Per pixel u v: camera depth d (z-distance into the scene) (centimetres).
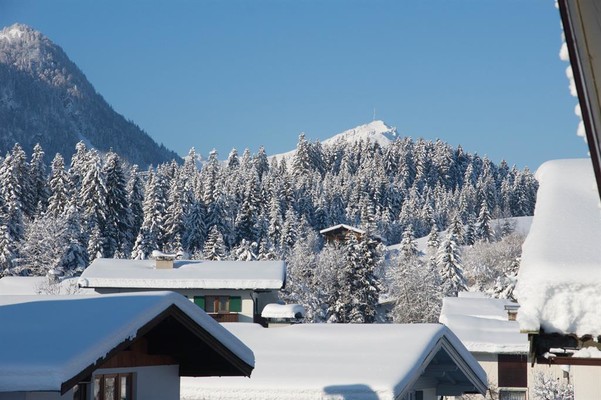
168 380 1644
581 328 602
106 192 12125
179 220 13212
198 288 6425
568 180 970
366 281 9925
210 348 1579
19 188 11925
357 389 1944
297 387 1981
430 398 2588
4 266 9644
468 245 16800
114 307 1353
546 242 683
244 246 11381
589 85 416
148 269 6625
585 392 1997
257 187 17162
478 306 6462
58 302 1434
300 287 9869
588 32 415
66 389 1119
